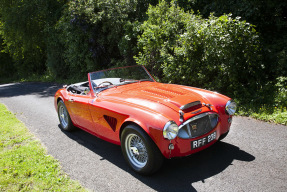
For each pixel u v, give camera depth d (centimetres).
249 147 354
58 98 516
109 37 1145
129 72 458
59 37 1566
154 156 280
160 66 746
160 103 314
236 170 294
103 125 361
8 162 362
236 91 597
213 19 641
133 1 1145
